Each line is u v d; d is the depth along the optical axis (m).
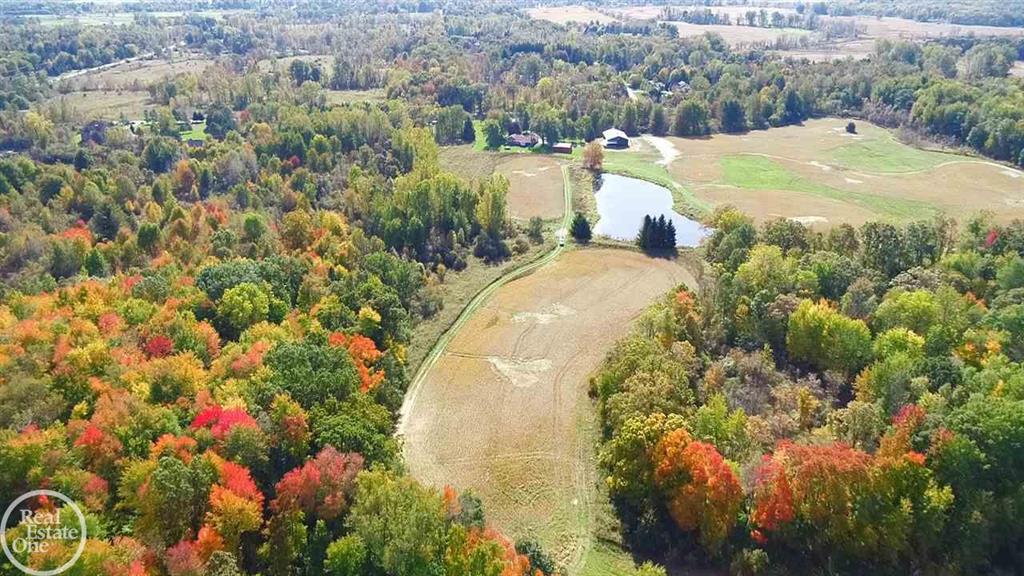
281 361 91.00
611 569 78.50
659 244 165.62
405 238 156.62
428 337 124.38
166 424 77.81
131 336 97.00
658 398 88.62
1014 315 94.81
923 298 100.81
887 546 73.69
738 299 113.12
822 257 119.88
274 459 79.44
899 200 197.50
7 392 78.62
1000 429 74.75
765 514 76.25
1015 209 188.00
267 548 70.88
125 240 143.12
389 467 83.00
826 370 102.19
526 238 171.62
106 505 70.69
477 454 95.88
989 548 74.31
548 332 127.69
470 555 69.81
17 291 117.94
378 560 70.38
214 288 111.44
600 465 92.38
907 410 79.81
